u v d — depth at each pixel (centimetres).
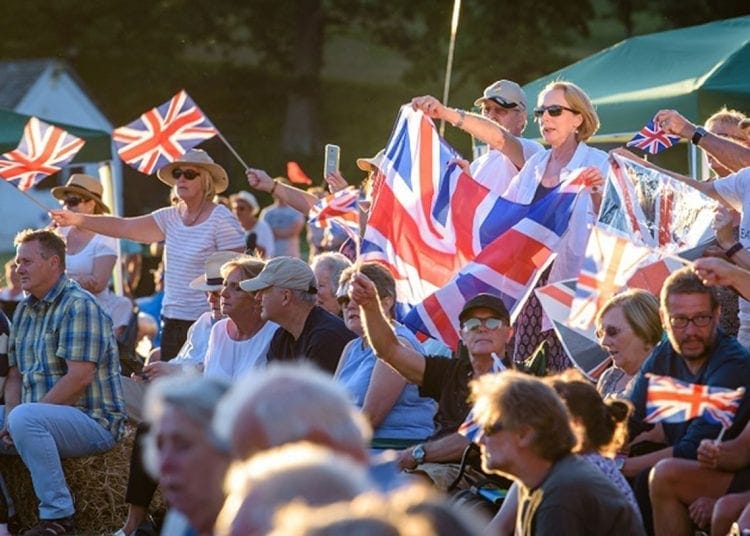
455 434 1731
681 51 3338
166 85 9944
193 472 1051
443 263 2116
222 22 10050
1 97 8712
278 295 2078
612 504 1304
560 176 2095
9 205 8275
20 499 2455
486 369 1761
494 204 2095
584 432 1439
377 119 10181
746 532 1437
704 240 1891
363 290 1753
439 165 2144
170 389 1068
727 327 2036
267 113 10094
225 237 2764
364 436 954
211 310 2517
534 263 1988
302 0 10150
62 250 2411
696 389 1478
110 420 2395
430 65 9569
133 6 9900
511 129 2395
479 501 1680
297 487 706
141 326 3734
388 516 645
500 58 9181
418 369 1784
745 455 1535
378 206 2167
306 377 958
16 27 9819
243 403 952
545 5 9094
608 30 9250
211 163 2770
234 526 734
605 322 1766
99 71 9894
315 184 9750
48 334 2394
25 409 2325
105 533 2378
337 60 10481
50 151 3064
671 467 1561
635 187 1912
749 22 3478
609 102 3269
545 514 1298
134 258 4444
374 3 9931
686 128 1981
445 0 9594
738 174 1908
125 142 3014
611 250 1588
